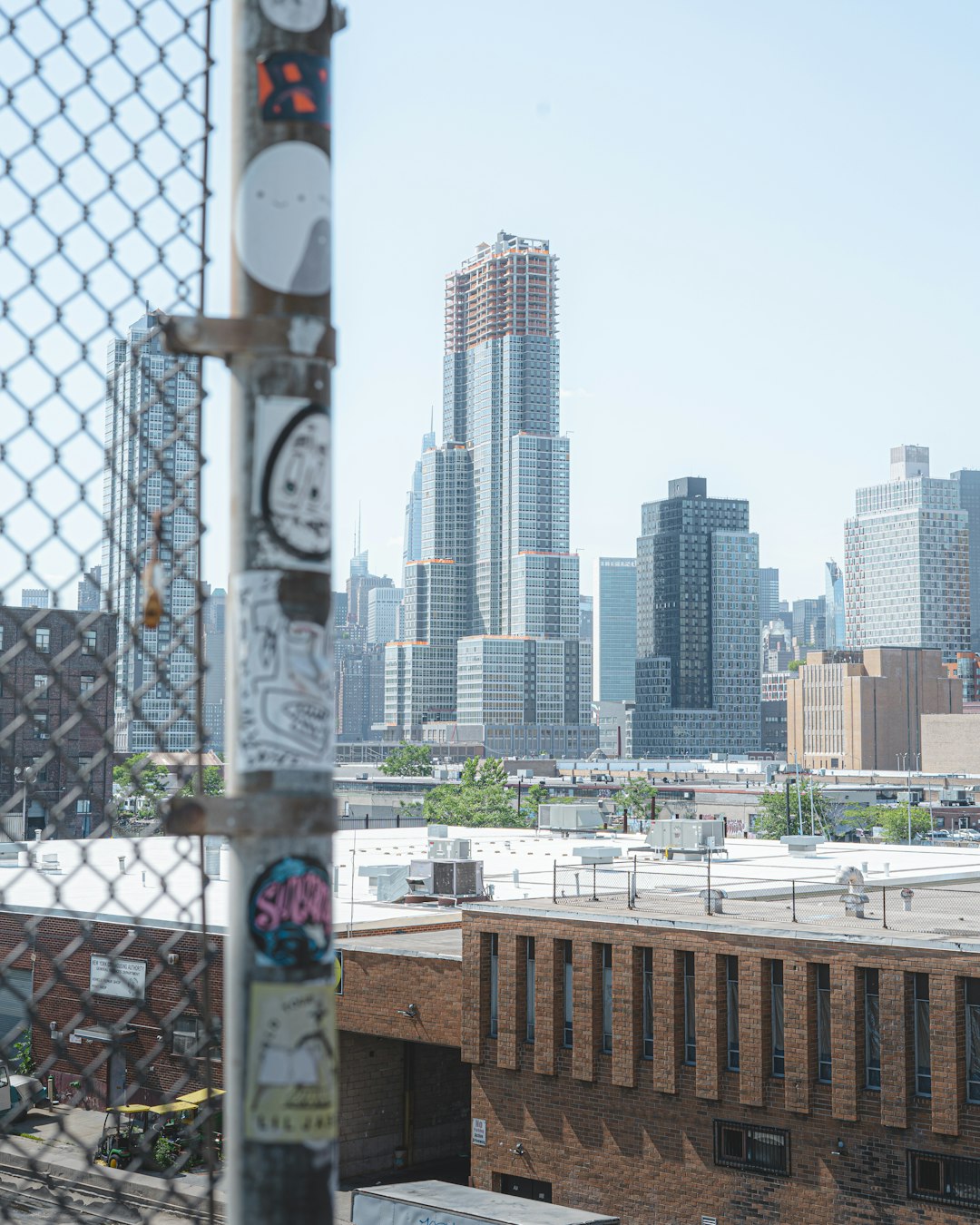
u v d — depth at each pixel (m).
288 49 4.81
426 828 87.75
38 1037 45.78
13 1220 4.62
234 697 4.67
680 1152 34.97
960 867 58.88
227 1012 4.61
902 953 31.36
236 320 4.66
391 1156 45.25
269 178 4.75
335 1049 4.56
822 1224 32.25
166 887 4.98
